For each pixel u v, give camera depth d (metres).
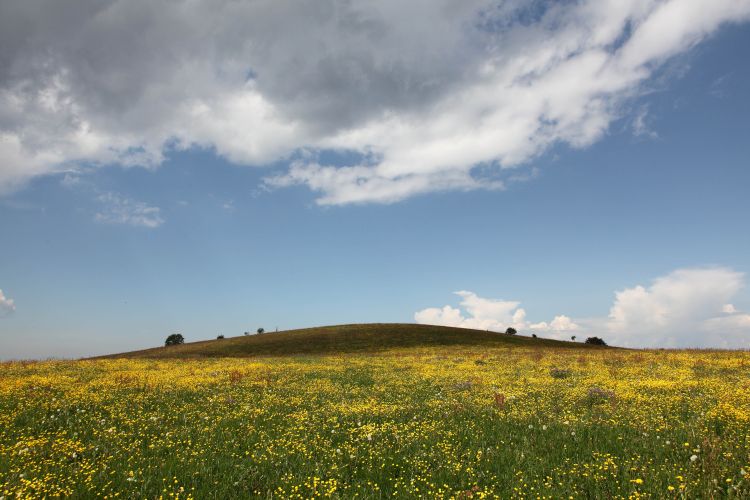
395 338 86.75
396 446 11.39
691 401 14.99
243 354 73.06
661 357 35.47
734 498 7.08
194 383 23.17
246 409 15.95
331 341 84.06
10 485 8.14
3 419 13.63
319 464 9.91
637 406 14.75
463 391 20.34
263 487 8.73
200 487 8.72
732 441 9.62
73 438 11.77
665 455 9.49
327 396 19.73
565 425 12.59
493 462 9.77
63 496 8.10
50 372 28.36
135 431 12.87
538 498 7.61
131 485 8.61
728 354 36.50
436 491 8.26
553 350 59.38
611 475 8.51
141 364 37.03
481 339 87.69
